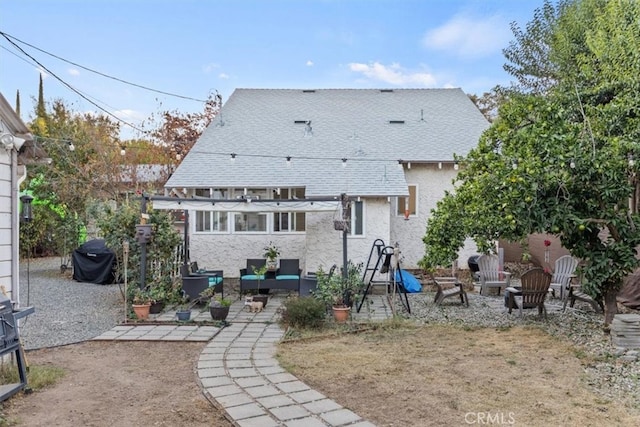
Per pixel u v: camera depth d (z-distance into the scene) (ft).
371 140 53.06
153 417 15.07
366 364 20.74
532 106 25.39
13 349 16.84
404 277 41.47
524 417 14.78
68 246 55.57
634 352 21.31
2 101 18.38
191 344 24.66
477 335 25.98
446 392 17.13
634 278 30.63
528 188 22.24
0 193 18.76
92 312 33.01
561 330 26.61
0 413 15.34
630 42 32.96
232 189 46.26
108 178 65.46
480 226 25.84
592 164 21.88
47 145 56.85
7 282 19.02
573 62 48.75
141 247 32.94
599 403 15.85
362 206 43.68
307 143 52.44
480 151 26.96
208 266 46.83
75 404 16.24
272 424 14.32
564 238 25.52
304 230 46.75
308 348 23.58
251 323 29.27
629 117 26.12
